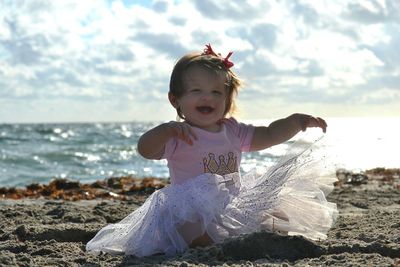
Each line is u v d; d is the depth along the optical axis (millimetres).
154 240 3244
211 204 3170
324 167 3434
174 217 3205
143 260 3088
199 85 3383
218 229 3199
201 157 3393
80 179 14469
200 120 3424
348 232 3719
